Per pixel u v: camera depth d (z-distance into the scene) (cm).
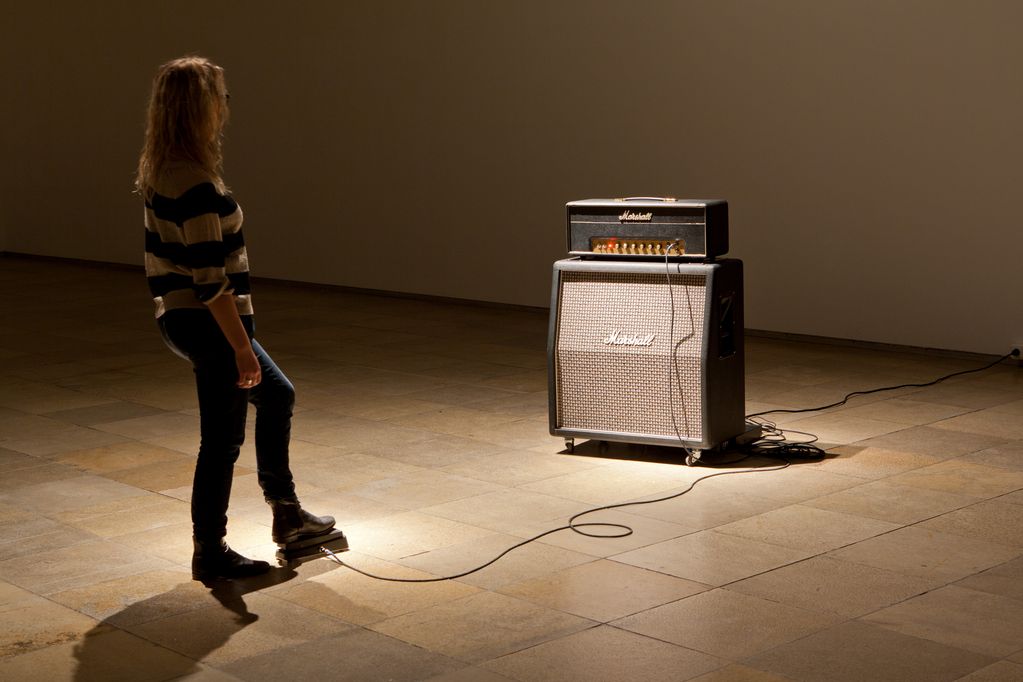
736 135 746
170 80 309
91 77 1184
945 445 480
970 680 264
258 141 1039
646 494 415
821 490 416
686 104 766
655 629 296
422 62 910
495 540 367
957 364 657
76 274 1147
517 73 852
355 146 966
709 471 444
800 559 345
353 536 372
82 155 1209
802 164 721
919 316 689
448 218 912
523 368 656
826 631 293
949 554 348
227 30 1049
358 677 271
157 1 1105
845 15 691
